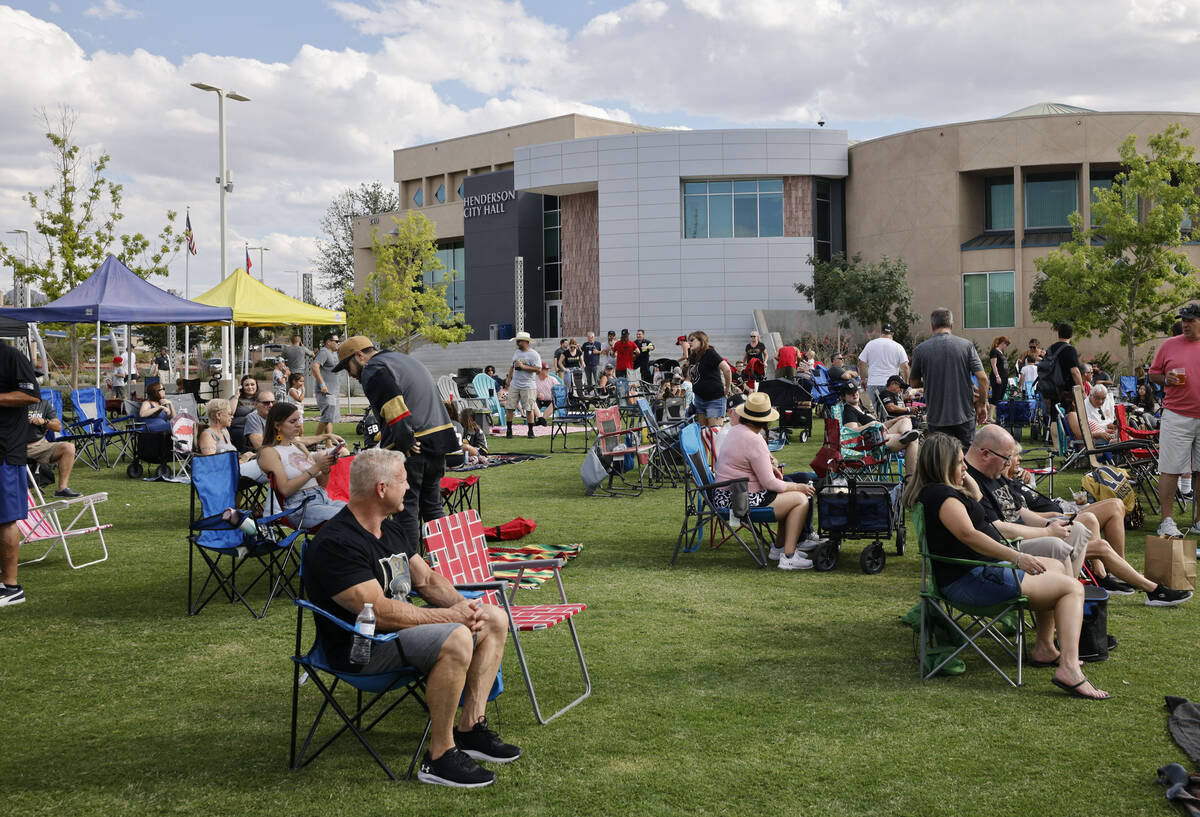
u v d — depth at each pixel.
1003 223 38.88
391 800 3.70
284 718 4.60
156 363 28.98
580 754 4.09
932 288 38.62
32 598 6.94
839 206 41.62
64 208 27.44
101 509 10.94
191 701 4.83
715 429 9.06
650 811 3.56
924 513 5.08
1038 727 4.34
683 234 41.12
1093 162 36.50
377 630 3.98
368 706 4.11
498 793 3.74
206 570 7.81
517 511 10.53
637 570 7.68
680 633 5.91
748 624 6.10
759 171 40.06
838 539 7.61
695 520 9.85
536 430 20.84
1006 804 3.59
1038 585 4.89
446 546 4.80
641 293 41.06
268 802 3.69
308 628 6.15
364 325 40.44
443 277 53.81
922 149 38.47
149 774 3.96
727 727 4.38
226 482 6.78
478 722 4.09
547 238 46.44
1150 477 10.51
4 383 6.66
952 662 5.15
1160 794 3.66
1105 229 28.77
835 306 37.69
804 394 16.52
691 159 40.25
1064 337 12.29
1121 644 5.54
